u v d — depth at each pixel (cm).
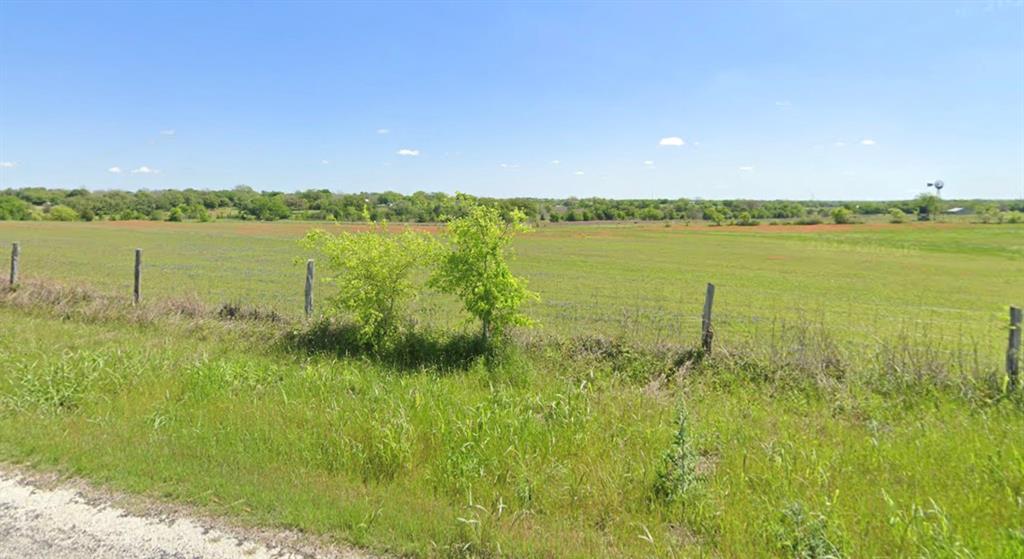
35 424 496
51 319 1052
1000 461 480
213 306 1117
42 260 3011
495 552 336
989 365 777
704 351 822
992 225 9925
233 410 561
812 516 379
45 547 323
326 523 356
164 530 345
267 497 385
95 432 488
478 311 838
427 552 332
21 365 661
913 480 458
